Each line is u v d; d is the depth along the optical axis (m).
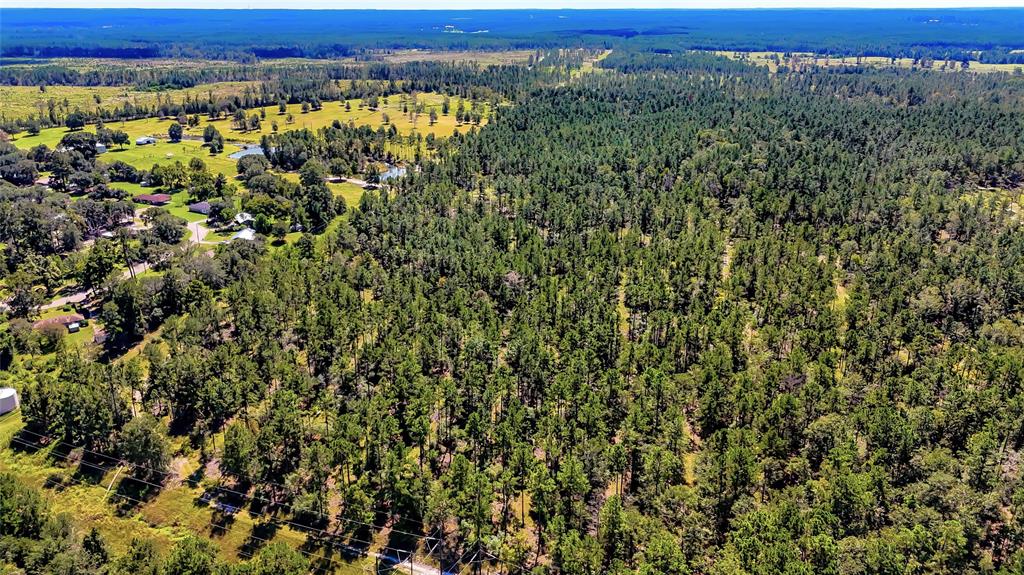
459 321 128.00
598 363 116.19
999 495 82.38
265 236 188.38
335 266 156.12
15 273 150.88
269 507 94.19
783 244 163.38
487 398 104.94
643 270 153.88
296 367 117.94
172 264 160.50
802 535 76.25
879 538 76.25
